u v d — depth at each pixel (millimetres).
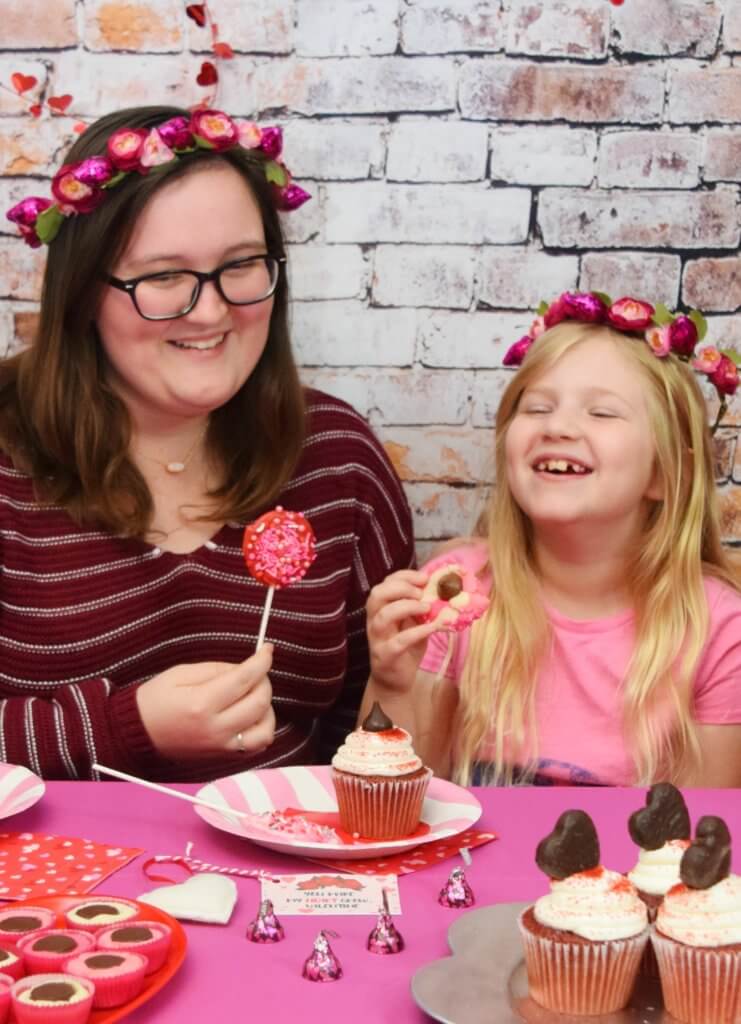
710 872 980
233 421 1868
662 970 987
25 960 990
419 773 1317
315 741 2031
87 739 1559
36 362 1774
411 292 2180
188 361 1698
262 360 1858
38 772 1570
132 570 1765
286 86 2104
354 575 1979
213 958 1036
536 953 978
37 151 2104
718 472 2240
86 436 1745
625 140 2139
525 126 2133
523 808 1396
